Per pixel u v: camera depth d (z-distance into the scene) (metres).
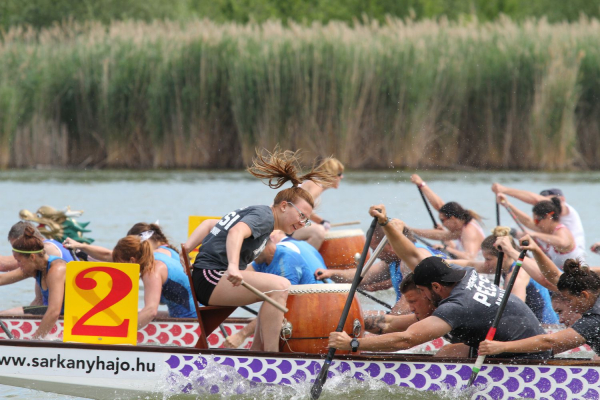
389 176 74.12
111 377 19.69
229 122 83.50
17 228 24.62
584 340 18.38
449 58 81.88
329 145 80.88
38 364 19.92
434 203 34.94
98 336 19.80
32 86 83.69
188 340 24.72
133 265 19.67
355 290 19.89
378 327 22.09
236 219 19.45
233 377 19.44
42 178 72.94
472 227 31.00
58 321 24.62
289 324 19.50
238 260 18.53
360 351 19.25
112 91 82.81
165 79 82.44
